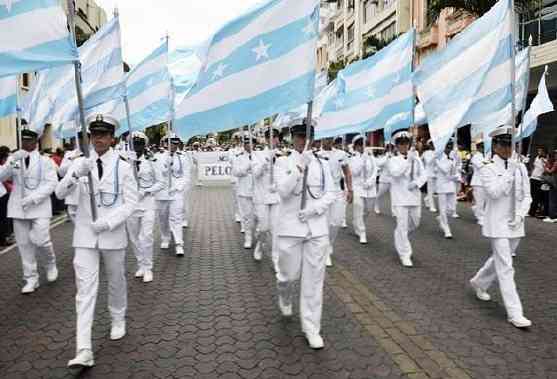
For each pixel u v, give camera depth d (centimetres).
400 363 418
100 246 434
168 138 891
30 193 634
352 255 839
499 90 628
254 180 780
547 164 1216
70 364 394
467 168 1602
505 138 529
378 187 1254
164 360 428
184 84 1063
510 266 520
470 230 1080
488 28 626
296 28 502
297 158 476
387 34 3117
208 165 2316
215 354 439
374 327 500
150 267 695
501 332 486
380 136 2320
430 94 680
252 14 521
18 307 572
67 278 699
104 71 650
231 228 1125
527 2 1513
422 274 709
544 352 439
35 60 429
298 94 494
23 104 852
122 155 472
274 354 438
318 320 462
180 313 548
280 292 516
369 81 907
